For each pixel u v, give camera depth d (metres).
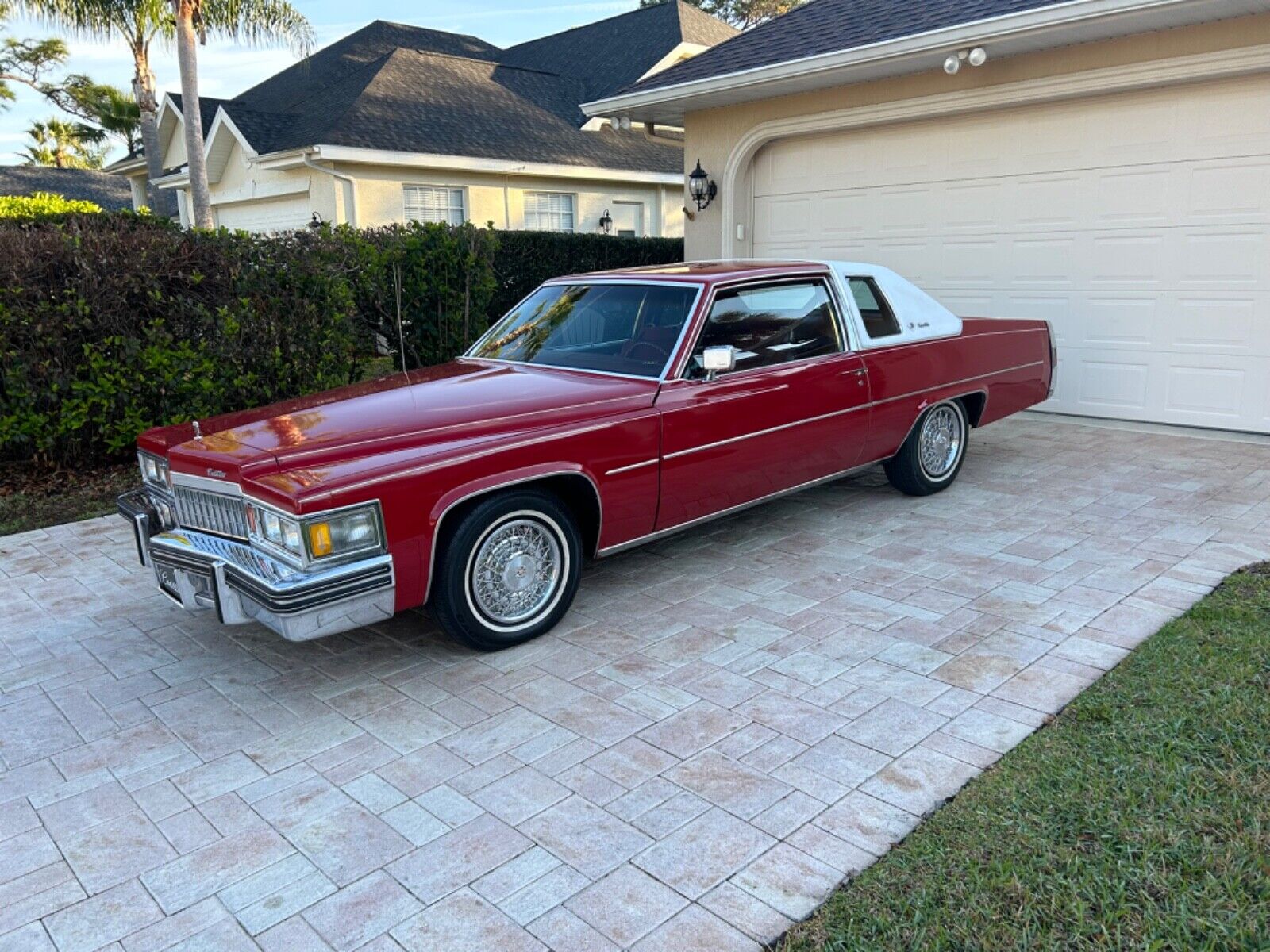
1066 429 8.25
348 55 20.77
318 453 3.69
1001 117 8.59
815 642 4.15
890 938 2.35
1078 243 8.32
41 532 6.37
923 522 5.80
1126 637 4.04
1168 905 2.40
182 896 2.66
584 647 4.21
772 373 4.99
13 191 30.11
